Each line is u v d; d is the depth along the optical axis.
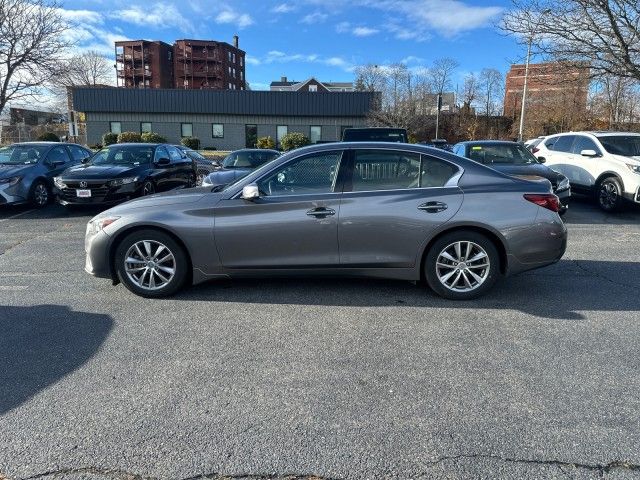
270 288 5.05
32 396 2.98
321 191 4.57
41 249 7.04
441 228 4.49
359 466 2.35
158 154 11.42
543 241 4.54
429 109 40.28
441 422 2.70
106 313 4.39
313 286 5.11
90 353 3.58
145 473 2.30
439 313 4.35
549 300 4.68
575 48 13.70
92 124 37.19
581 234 7.89
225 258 4.63
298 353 3.57
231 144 37.47
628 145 10.39
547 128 33.47
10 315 4.35
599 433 2.58
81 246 7.23
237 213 4.56
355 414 2.78
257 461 2.38
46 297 4.84
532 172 8.89
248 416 2.77
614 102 24.33
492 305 4.55
